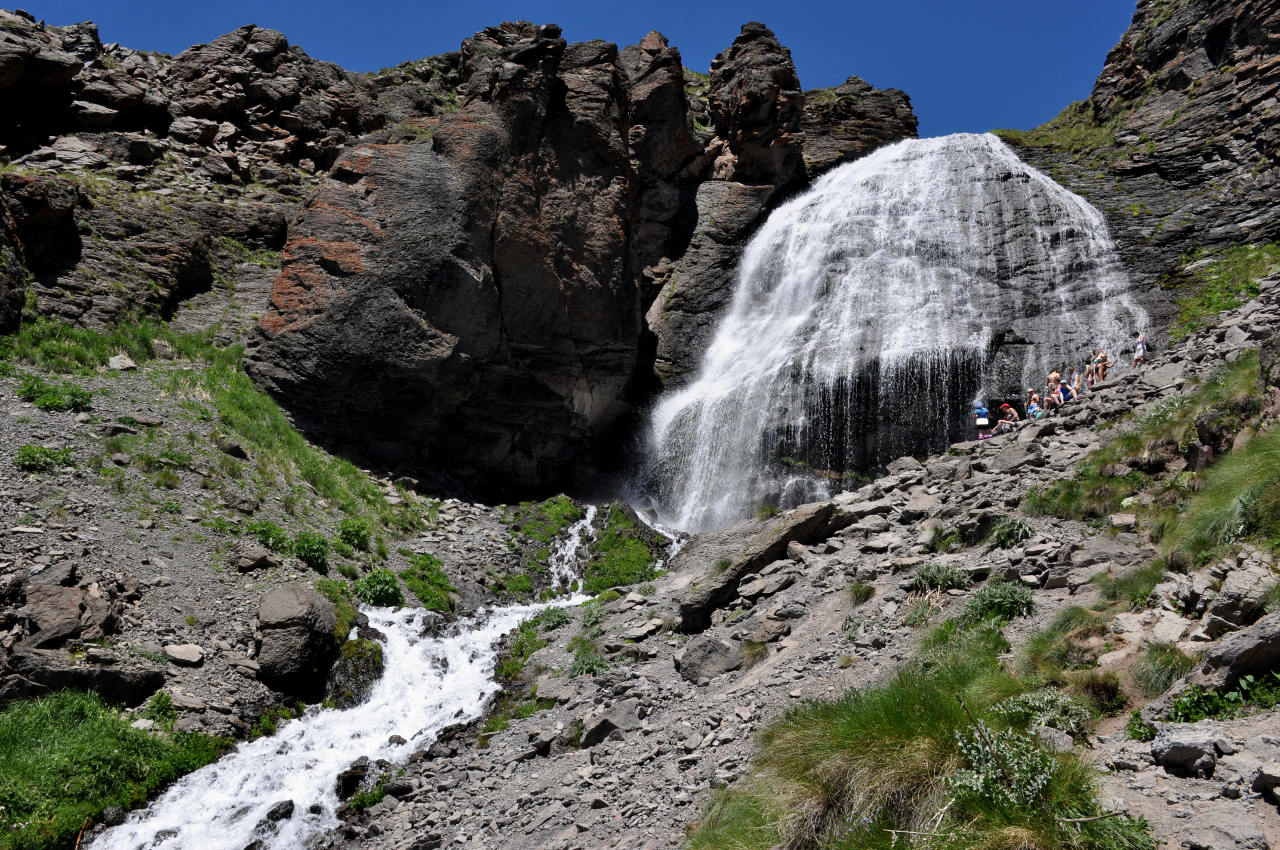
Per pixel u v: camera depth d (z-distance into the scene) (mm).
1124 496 14117
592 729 12695
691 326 38750
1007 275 35000
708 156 43875
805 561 16484
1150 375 20172
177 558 17688
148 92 34531
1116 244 35281
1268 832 5871
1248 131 37125
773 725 9227
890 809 7004
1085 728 7984
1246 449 11266
